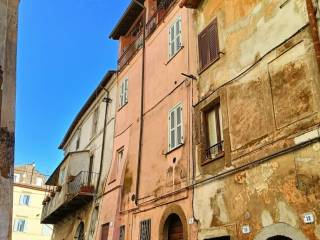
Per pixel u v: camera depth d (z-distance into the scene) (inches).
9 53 108.9
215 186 366.6
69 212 868.6
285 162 287.1
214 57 422.3
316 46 276.2
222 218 345.1
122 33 798.5
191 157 421.4
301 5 305.3
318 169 257.1
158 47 586.9
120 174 598.2
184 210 408.5
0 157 96.1
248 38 368.5
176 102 486.6
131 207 537.6
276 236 284.2
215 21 438.3
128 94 669.3
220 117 397.1
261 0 360.2
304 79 287.4
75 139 1026.1
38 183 2162.9
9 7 114.2
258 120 328.5
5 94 103.6
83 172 764.6
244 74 361.4
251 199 314.2
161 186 468.8
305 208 260.2
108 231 576.1
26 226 1828.2
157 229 452.8
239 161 339.9
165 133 495.5
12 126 102.2
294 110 291.0
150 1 668.7
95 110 865.5
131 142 603.2
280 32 323.9
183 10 527.2
